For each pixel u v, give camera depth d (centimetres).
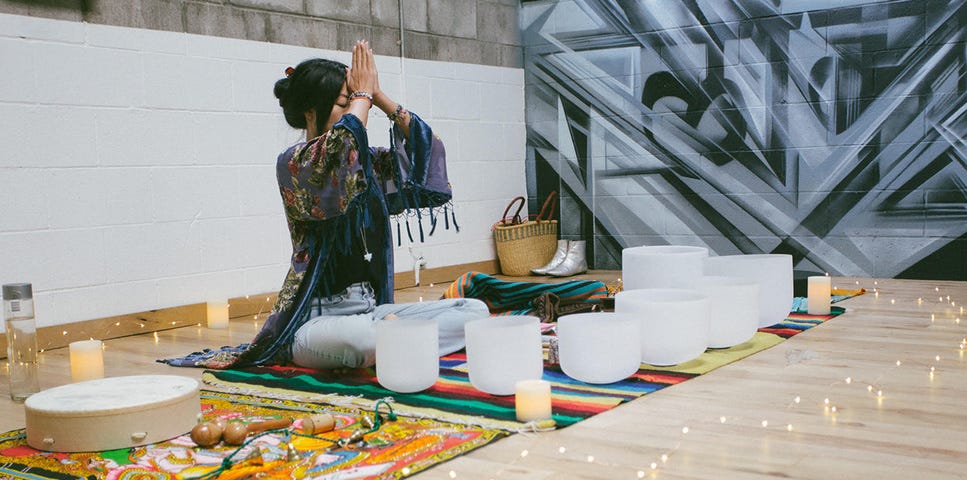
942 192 512
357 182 285
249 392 277
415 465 198
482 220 623
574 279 595
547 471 194
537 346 262
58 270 391
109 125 408
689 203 595
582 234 638
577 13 627
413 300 505
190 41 441
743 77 569
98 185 405
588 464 198
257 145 475
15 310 283
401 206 323
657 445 210
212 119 452
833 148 542
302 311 302
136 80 418
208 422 221
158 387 237
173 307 435
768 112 562
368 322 293
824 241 550
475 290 407
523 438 219
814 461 196
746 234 576
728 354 310
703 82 583
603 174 627
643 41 603
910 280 519
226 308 432
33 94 380
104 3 405
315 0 504
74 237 396
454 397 260
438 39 584
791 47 551
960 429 218
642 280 355
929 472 187
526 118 653
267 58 479
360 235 307
